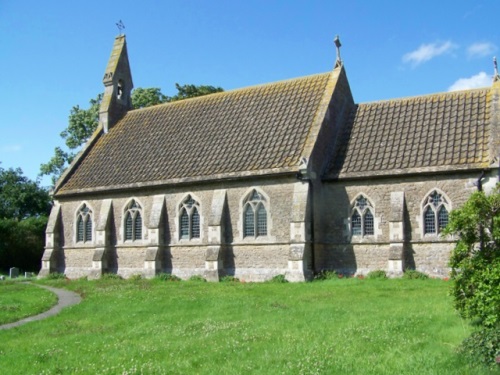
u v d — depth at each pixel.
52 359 14.12
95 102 65.25
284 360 12.64
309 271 32.88
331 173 34.78
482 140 31.80
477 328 14.27
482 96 34.56
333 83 38.34
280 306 21.05
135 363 13.12
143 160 41.72
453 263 13.80
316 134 35.00
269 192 35.00
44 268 43.41
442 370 11.32
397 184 33.00
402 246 31.94
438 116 34.81
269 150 36.09
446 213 31.58
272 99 40.75
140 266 39.59
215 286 30.72
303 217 32.88
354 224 34.22
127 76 50.25
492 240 13.41
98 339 16.44
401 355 12.57
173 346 14.70
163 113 46.09
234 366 12.40
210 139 40.09
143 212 39.78
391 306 19.86
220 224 35.72
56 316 21.53
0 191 72.00
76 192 42.41
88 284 34.81
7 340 17.09
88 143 46.62
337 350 13.26
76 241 43.16
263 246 34.81
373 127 36.62
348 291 25.67
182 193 38.22
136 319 19.86
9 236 57.06
